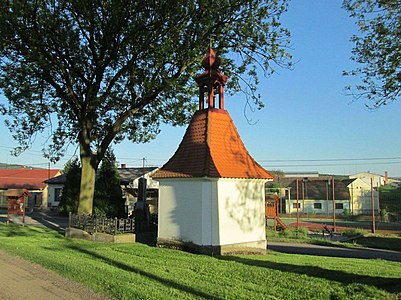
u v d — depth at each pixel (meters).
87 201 21.45
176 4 18.61
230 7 20.33
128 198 40.94
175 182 15.37
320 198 66.88
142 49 19.89
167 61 19.73
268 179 16.09
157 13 19.19
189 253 14.02
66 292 7.86
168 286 8.41
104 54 20.89
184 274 9.81
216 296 7.67
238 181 15.02
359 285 8.47
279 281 9.05
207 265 11.23
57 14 19.09
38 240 17.67
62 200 38.72
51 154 24.08
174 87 19.16
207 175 13.99
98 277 9.04
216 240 14.11
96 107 20.56
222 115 16.31
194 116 16.59
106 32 20.03
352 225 40.38
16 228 24.36
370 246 23.45
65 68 20.81
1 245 14.77
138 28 19.42
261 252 15.41
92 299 7.39
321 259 14.47
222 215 14.38
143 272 9.97
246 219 15.13
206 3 19.11
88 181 21.64
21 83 20.80
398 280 8.88
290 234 28.05
